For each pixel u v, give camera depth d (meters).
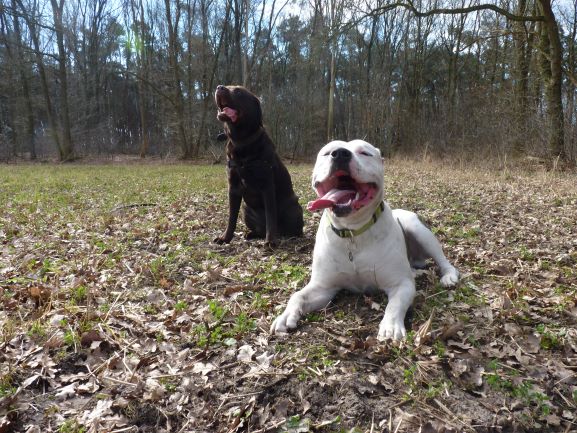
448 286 1.49
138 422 0.91
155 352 1.14
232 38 12.84
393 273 1.34
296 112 12.54
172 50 11.38
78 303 1.42
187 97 12.27
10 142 12.55
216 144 11.73
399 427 0.85
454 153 7.43
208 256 1.96
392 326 1.17
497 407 0.90
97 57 16.06
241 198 2.29
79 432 0.86
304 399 0.93
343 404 0.91
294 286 1.56
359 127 12.00
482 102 7.70
